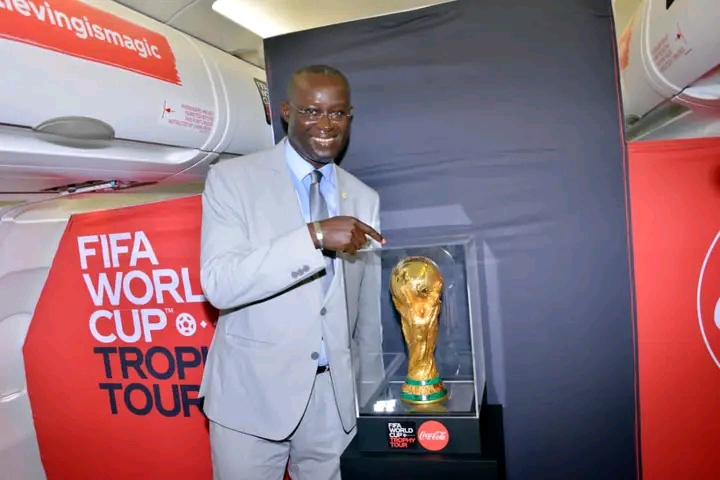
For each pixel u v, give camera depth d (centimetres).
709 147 160
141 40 186
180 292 201
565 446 176
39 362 226
